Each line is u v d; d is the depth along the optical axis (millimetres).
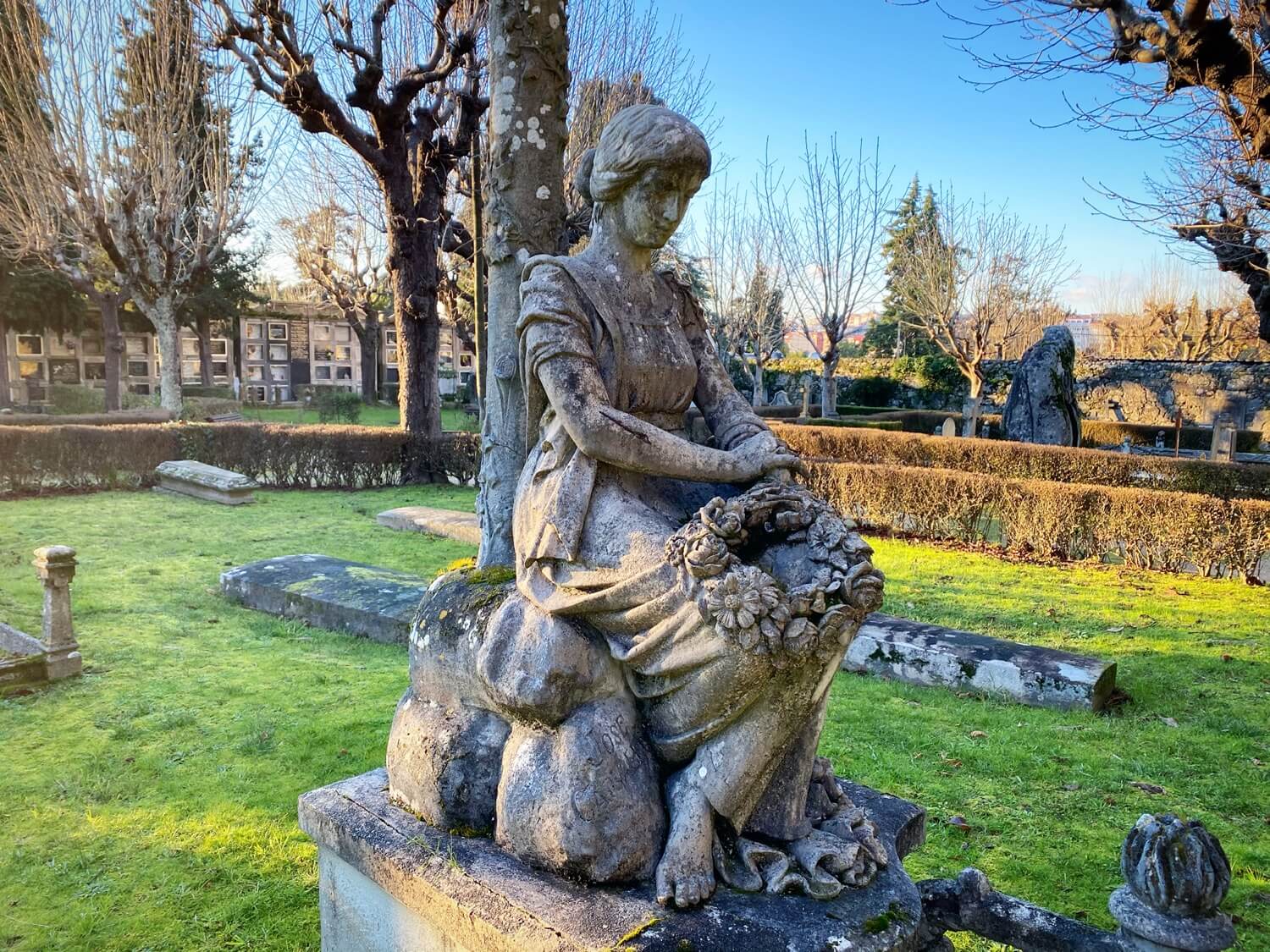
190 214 19906
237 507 11969
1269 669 5777
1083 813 3828
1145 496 8969
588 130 11836
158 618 6582
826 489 11352
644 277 2244
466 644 2164
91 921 2893
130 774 3980
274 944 2803
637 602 1871
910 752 4422
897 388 30109
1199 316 34094
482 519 2873
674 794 1903
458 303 23922
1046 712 5020
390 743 2371
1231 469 11000
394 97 12844
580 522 2012
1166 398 24672
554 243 2898
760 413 24859
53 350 32969
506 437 2814
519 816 1952
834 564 1716
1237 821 3805
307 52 12172
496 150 2840
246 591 6980
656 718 1963
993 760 4332
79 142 15383
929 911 1951
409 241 14602
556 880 1877
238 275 32875
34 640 5336
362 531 10391
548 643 1929
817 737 1928
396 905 2135
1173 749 4535
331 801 2359
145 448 13484
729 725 1837
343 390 36312
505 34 2777
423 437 14773
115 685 5156
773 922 1711
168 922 2906
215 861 3266
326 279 28938
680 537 1794
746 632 1661
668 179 2041
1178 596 7812
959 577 8422
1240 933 2980
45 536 9570
